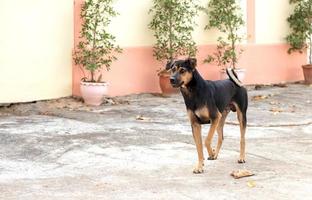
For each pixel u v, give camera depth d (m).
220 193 5.96
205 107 6.64
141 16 13.18
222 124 7.37
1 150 7.91
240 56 15.20
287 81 16.30
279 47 16.05
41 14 11.66
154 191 6.04
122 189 6.11
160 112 11.16
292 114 11.09
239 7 14.77
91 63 11.88
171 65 6.64
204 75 14.55
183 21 13.59
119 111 11.24
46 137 8.72
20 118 10.42
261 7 15.60
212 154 7.15
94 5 12.12
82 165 7.14
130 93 13.13
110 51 12.45
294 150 8.05
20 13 11.38
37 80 11.70
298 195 5.91
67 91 12.16
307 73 15.97
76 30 12.15
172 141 8.54
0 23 11.14
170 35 13.28
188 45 13.54
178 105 12.02
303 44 16.25
